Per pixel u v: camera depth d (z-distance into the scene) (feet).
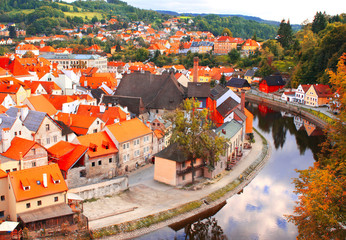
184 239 236.43
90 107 392.88
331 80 294.46
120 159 312.50
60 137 320.50
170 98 461.78
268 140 461.78
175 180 301.84
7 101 388.78
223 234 245.65
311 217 187.73
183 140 301.43
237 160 375.66
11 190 224.74
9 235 204.95
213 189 304.09
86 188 263.49
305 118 590.55
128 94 494.59
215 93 538.88
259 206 287.69
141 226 242.78
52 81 492.13
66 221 225.15
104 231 230.07
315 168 212.84
